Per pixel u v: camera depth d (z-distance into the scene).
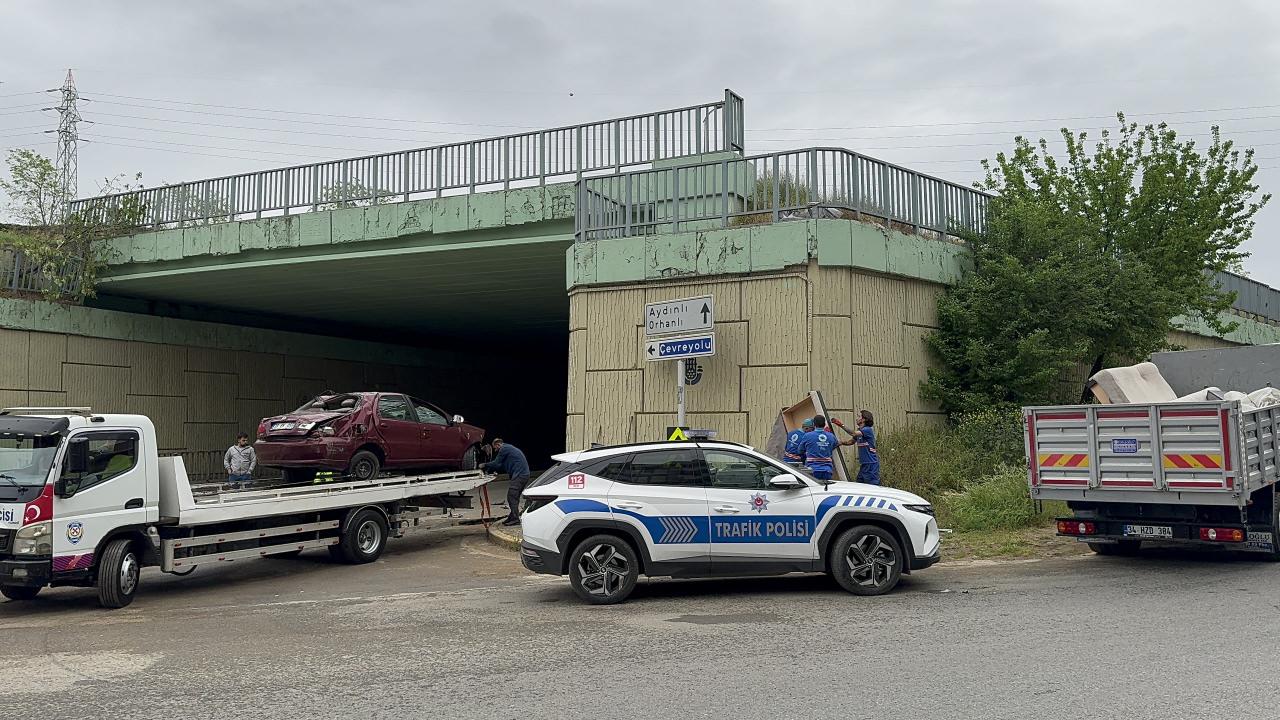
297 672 7.50
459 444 19.30
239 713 6.39
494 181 20.34
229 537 12.80
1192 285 22.47
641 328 17.05
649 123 18.94
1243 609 8.84
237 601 11.83
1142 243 21.77
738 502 10.33
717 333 16.39
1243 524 10.70
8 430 11.02
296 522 14.07
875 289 16.41
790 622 8.91
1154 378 14.30
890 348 16.59
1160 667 6.86
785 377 15.77
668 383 16.73
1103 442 11.26
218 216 23.89
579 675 7.14
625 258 17.23
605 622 9.20
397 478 15.78
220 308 30.23
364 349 34.34
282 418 16.84
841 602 9.88
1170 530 11.16
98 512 11.26
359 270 23.58
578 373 17.55
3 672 7.85
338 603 11.24
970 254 18.53
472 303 28.95
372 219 21.50
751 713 6.07
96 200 25.88
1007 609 9.21
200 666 7.84
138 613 11.04
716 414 16.25
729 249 16.38
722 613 9.48
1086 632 8.08
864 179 16.78
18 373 24.62
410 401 18.41
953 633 8.20
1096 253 19.05
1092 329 18.08
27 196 25.95
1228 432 10.42
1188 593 9.76
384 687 6.96
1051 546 13.11
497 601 10.77
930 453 15.99
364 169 21.98
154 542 11.93
